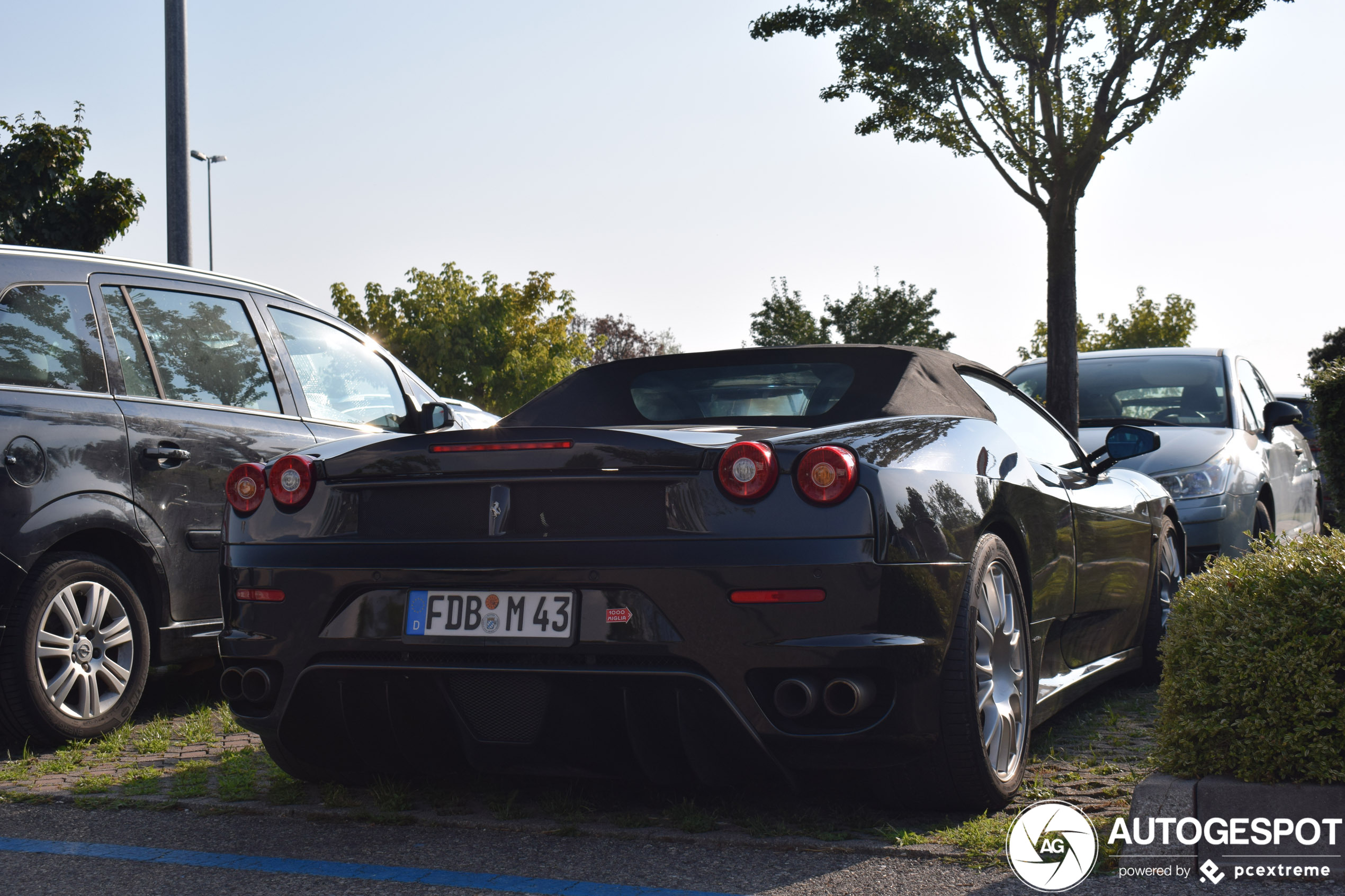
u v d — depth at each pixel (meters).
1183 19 11.30
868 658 2.78
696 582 2.83
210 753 4.28
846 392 3.56
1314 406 6.95
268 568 3.24
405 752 3.26
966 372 4.04
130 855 3.02
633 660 2.88
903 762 2.89
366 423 6.00
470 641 2.99
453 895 2.68
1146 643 5.18
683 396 3.77
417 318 36.09
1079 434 7.77
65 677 4.47
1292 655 2.78
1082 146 11.69
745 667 2.81
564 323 36.84
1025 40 11.57
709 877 2.74
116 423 4.74
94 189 14.24
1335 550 2.89
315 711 3.24
